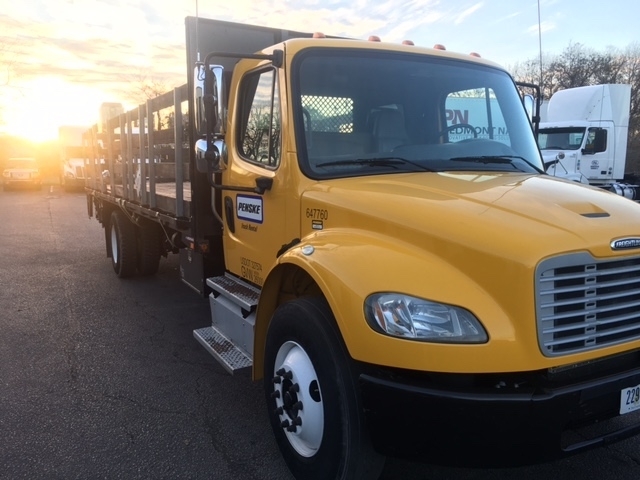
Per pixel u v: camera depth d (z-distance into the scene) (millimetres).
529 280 2443
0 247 11898
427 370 2475
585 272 2562
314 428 3082
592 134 16328
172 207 5613
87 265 9867
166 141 5727
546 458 2551
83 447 3779
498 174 3676
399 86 3957
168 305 7254
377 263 2730
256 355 3736
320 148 3635
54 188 33000
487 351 2445
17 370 5098
